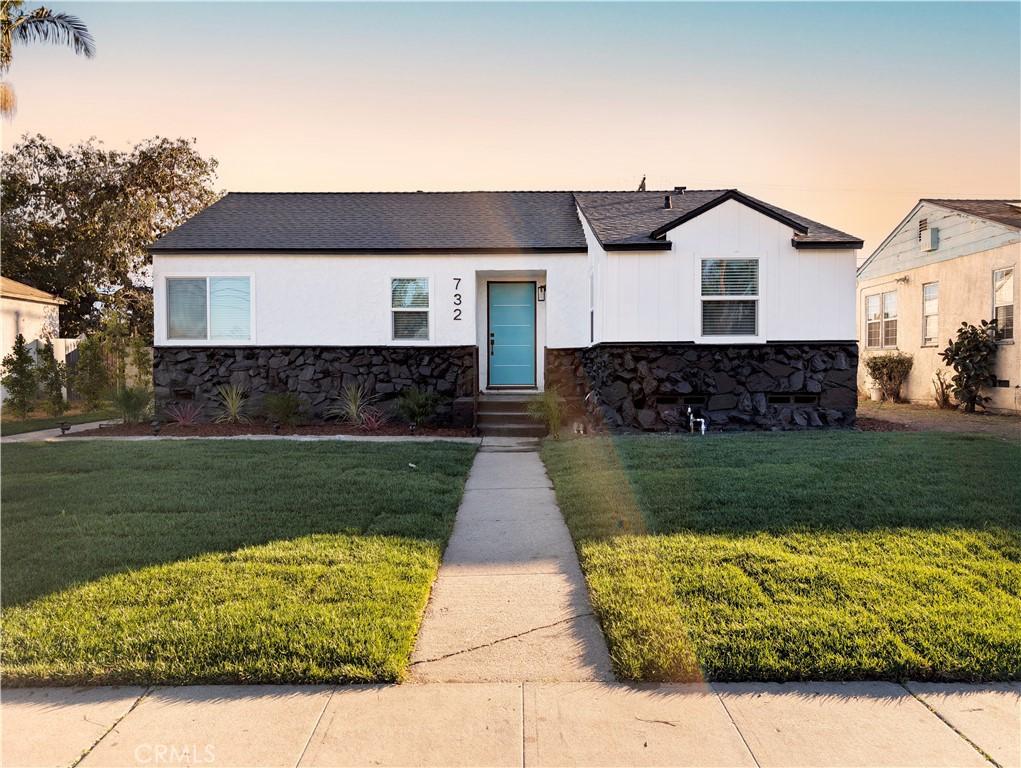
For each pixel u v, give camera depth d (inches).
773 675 121.4
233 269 500.7
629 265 435.2
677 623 138.1
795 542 186.7
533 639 139.6
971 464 286.8
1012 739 104.1
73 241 978.7
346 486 261.7
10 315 767.1
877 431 415.8
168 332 503.8
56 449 354.3
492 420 470.9
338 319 502.9
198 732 106.7
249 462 311.6
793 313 440.1
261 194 619.8
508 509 244.1
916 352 659.4
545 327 533.6
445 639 139.6
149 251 490.9
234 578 163.2
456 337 504.7
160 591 155.5
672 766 98.5
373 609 145.6
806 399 445.1
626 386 434.3
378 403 500.4
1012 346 530.0
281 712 112.2
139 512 225.0
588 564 177.0
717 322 439.8
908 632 132.6
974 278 573.0
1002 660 122.8
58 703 114.7
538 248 501.4
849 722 109.0
